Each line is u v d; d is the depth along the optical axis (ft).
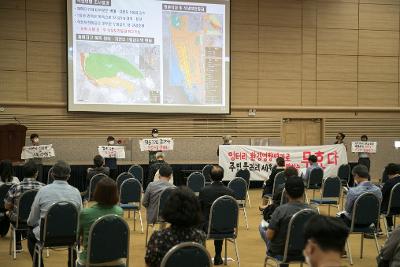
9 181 21.95
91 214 13.30
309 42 47.78
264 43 46.68
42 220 15.06
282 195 18.66
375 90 49.26
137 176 32.50
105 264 13.06
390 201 21.30
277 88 47.03
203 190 18.42
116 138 42.37
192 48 43.42
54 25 41.24
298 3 47.44
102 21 41.04
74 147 41.29
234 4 45.80
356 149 40.14
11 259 19.92
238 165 38.50
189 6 43.24
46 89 41.09
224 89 44.47
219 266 19.27
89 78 40.88
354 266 19.54
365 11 49.11
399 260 11.51
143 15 42.04
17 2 40.42
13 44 40.34
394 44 49.52
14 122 40.14
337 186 26.58
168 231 10.13
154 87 42.50
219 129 45.14
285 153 39.22
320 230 6.18
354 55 48.88
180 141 43.96
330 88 48.32
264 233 17.08
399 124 49.65
